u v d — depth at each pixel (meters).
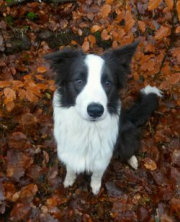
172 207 0.77
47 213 0.76
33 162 0.85
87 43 0.80
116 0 0.84
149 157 0.89
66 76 0.66
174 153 0.88
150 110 0.91
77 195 0.81
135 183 0.85
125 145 0.85
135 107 0.91
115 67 0.67
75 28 1.12
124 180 0.86
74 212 0.77
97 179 0.81
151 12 0.97
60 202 0.79
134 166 0.88
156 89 0.91
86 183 0.85
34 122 0.88
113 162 0.90
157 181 0.83
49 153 0.89
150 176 0.85
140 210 0.77
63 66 0.67
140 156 0.91
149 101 0.90
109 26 0.81
